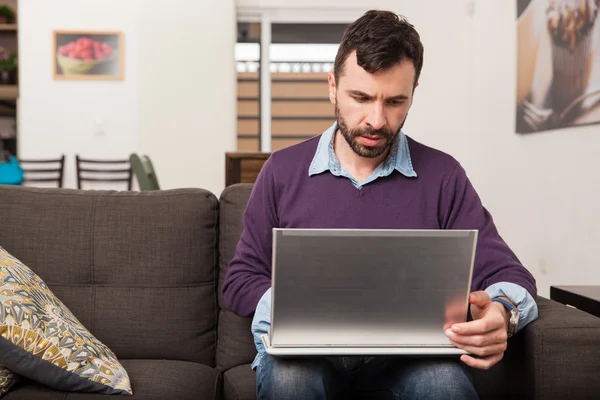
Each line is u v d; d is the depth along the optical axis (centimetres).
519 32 332
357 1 637
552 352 119
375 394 131
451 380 109
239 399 143
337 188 137
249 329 164
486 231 137
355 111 126
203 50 595
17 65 605
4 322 126
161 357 162
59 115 605
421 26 505
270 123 654
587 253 260
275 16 638
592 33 249
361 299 107
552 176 294
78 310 161
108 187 608
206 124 599
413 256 106
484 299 118
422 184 138
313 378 112
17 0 599
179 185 600
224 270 169
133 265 164
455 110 444
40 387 133
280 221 139
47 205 166
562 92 279
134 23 606
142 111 596
